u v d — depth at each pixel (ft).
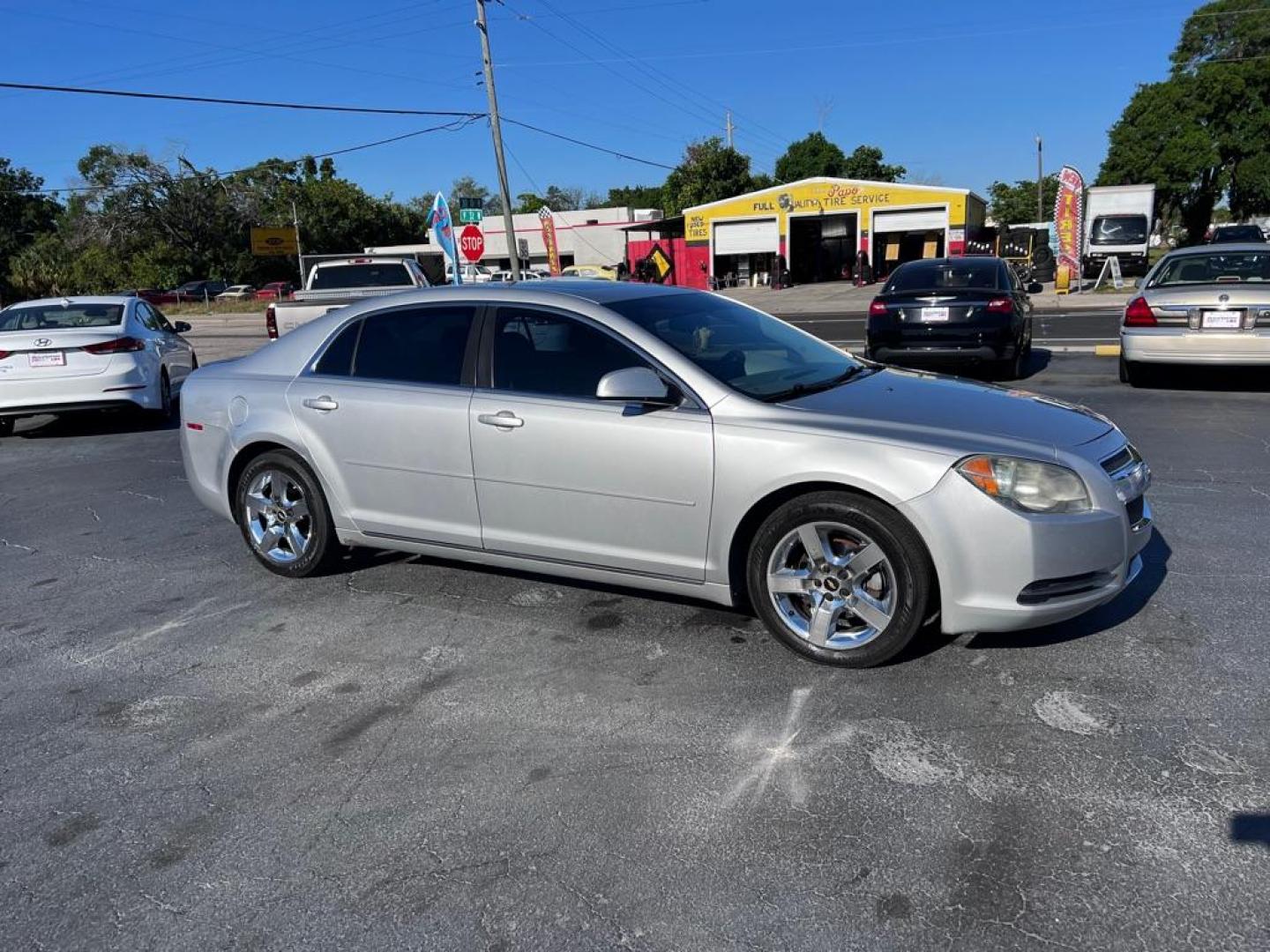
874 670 12.80
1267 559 16.16
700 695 12.42
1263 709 11.36
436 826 9.93
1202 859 8.82
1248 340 30.58
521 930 8.36
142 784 11.01
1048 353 45.75
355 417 15.98
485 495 14.96
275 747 11.69
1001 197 267.59
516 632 14.74
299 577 17.53
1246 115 170.50
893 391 14.19
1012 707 11.68
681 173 191.52
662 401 13.43
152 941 8.45
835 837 9.40
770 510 13.15
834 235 147.43
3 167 257.14
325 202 222.69
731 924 8.29
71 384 33.09
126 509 23.65
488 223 183.73
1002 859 8.95
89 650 14.93
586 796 10.32
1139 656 12.82
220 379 17.81
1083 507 11.98
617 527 13.94
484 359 15.10
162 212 206.80
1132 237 111.34
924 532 11.93
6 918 8.84
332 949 8.25
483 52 97.14
